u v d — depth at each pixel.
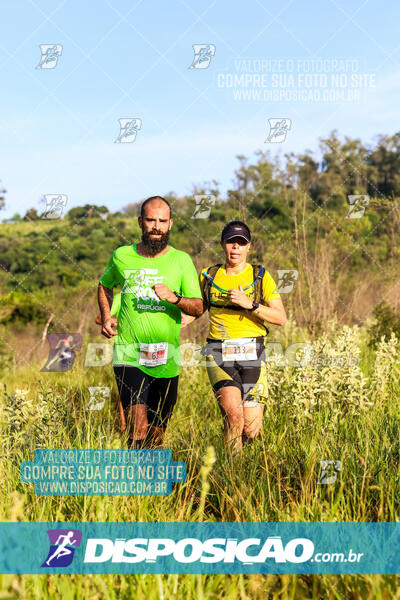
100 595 3.23
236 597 3.30
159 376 5.53
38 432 5.33
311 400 5.87
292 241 10.66
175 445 5.36
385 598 3.13
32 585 3.22
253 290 5.61
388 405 6.46
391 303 10.97
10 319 15.34
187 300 5.29
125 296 5.50
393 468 4.61
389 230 12.72
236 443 5.18
